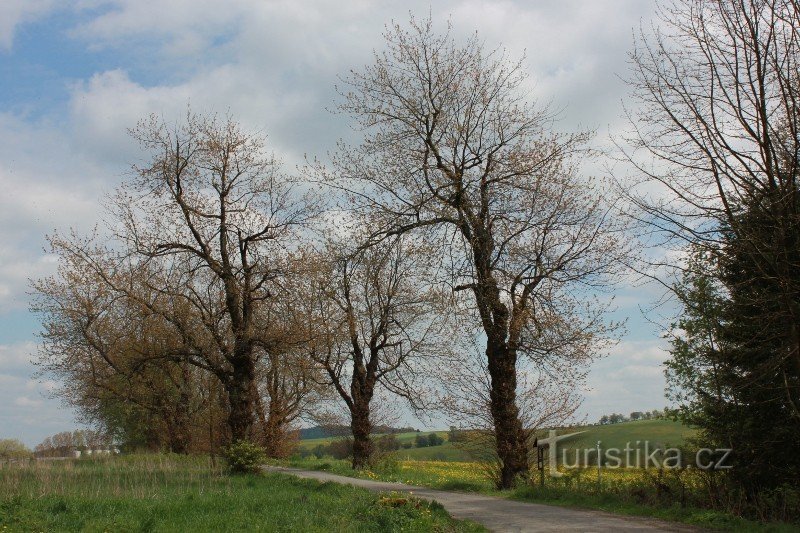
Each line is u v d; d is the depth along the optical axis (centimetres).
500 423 2483
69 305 3866
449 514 1627
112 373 4112
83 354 4044
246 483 2459
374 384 3903
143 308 3052
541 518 1609
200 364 3139
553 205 2522
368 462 3775
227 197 3105
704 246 1567
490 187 2566
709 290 1662
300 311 3075
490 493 2288
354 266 2875
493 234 2558
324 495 1961
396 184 2652
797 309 1445
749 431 1672
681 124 1562
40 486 2206
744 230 1476
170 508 1720
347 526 1418
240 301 3061
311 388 4678
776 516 1513
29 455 4284
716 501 1666
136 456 4094
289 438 5069
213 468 3089
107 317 3903
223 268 3064
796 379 1562
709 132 1534
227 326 3206
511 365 2520
